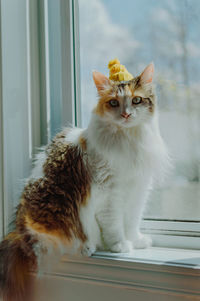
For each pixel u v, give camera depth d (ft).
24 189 3.40
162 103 3.64
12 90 3.52
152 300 2.87
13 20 3.55
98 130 3.19
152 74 3.22
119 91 3.13
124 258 3.00
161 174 3.38
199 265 2.78
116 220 3.18
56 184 3.20
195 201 3.53
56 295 3.22
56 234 3.13
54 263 3.18
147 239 3.43
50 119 3.99
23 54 3.70
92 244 3.20
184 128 3.57
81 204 3.18
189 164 3.55
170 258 2.99
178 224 3.51
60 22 3.85
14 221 3.46
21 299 3.17
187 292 2.74
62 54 3.84
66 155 3.29
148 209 3.70
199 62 3.49
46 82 3.92
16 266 3.12
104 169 3.11
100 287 3.06
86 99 3.92
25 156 3.71
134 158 3.11
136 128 3.18
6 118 3.43
